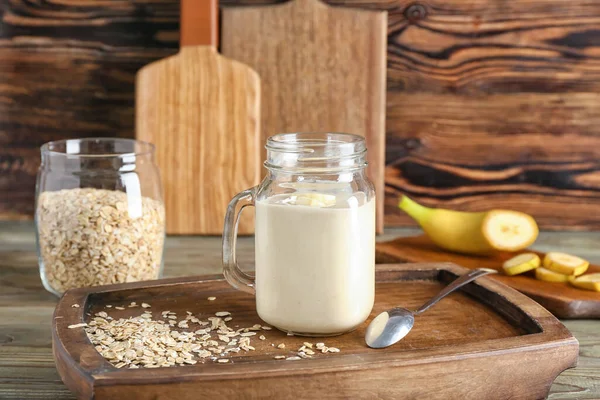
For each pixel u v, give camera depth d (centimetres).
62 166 91
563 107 116
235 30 114
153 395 67
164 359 72
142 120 112
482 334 77
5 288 95
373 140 114
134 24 115
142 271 92
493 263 101
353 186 77
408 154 118
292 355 74
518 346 71
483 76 116
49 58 116
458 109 117
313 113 114
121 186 91
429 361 69
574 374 78
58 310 78
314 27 113
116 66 116
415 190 119
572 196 118
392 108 117
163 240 95
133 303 83
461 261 101
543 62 116
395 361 69
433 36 116
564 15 115
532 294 90
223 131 113
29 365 79
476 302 83
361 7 115
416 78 116
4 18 115
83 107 117
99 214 90
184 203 113
